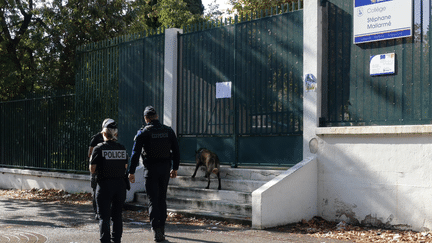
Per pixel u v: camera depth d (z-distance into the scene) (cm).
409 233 627
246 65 880
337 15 759
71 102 1234
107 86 1141
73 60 1502
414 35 671
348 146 716
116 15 1606
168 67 1003
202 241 584
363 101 722
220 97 920
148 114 620
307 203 739
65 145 1237
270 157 835
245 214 734
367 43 720
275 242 580
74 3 1551
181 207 831
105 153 515
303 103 779
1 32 1569
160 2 2500
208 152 857
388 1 694
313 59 766
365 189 694
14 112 1427
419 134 639
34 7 1552
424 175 633
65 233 650
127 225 718
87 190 1127
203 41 962
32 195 1186
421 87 661
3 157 1462
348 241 589
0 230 678
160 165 603
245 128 876
